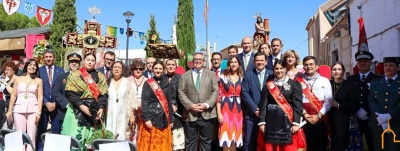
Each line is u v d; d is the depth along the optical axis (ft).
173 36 76.54
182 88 17.66
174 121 18.25
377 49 37.37
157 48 47.16
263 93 16.16
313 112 16.21
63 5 59.52
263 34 30.73
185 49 84.17
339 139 16.02
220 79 18.01
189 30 85.35
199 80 17.54
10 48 55.42
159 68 17.48
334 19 67.15
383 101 15.28
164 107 17.06
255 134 17.15
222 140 17.30
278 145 15.38
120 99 17.28
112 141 12.29
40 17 34.09
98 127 16.75
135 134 18.10
